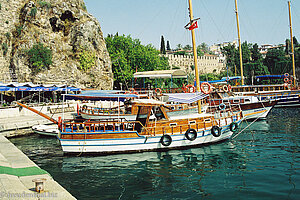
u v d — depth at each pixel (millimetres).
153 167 14320
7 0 49156
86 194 10727
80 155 16984
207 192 10555
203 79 100500
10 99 41250
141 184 11773
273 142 19156
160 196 10336
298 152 16047
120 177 12828
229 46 124188
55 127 26312
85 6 62219
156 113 19562
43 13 51875
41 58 48125
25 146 20844
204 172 13164
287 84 41062
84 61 54625
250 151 16922
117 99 19094
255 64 108500
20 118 30250
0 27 47031
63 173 13656
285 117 32312
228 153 16719
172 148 17938
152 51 71625
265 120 30578
